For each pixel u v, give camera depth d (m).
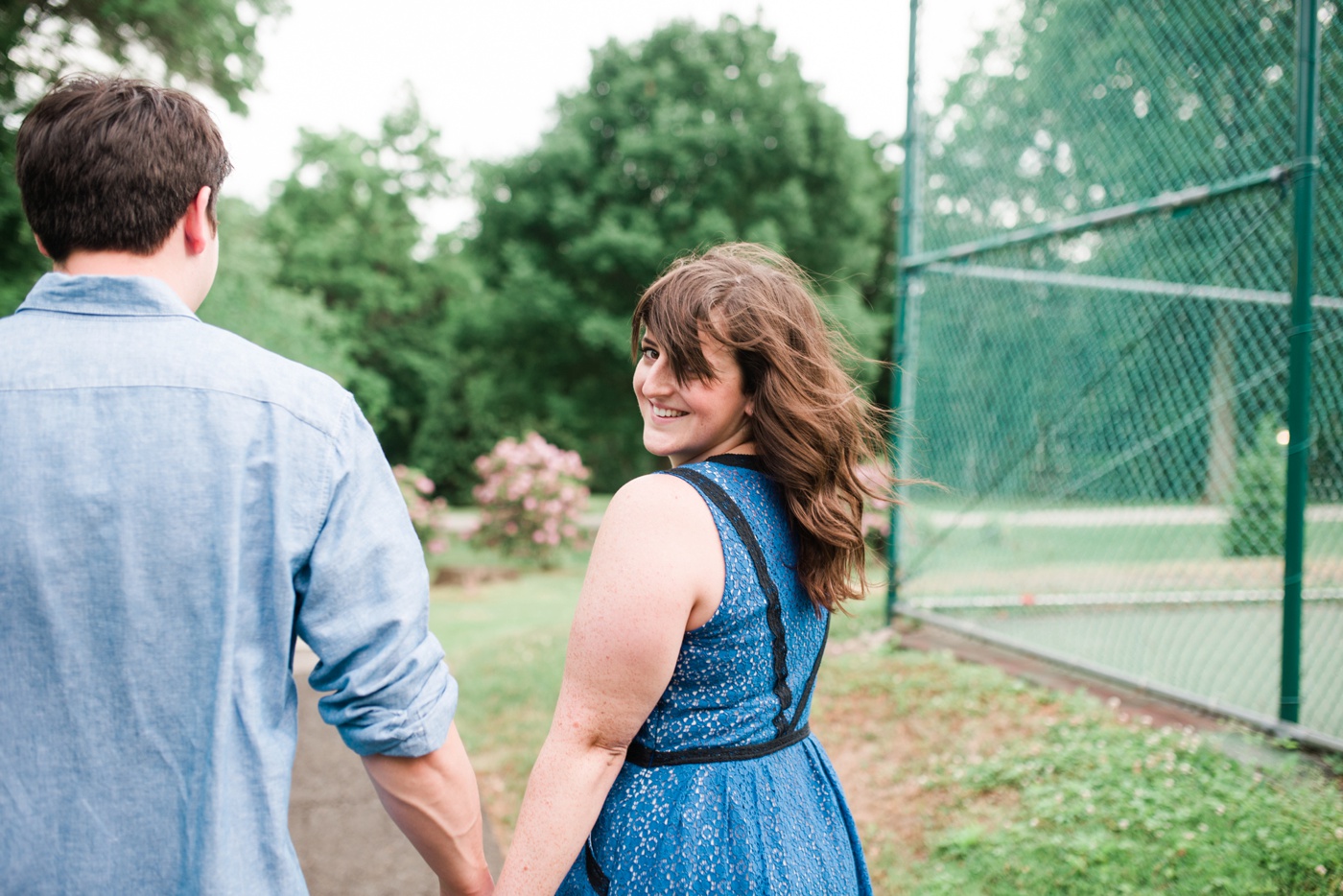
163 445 0.94
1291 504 3.27
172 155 1.03
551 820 1.09
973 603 5.63
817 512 1.21
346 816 3.24
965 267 5.25
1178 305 4.61
